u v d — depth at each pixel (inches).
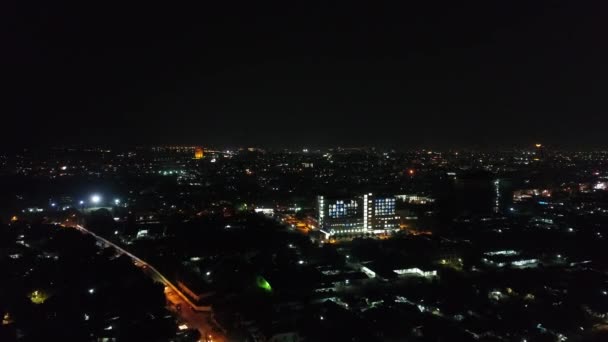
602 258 7672.2
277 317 5339.6
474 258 7677.2
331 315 5329.7
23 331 5029.5
